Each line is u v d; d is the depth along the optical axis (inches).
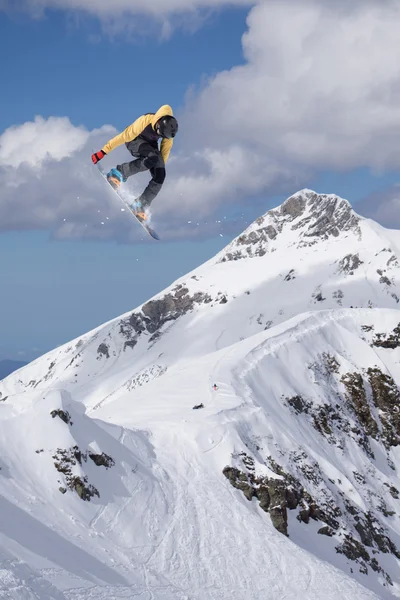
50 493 1130.0
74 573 932.0
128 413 1894.7
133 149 595.5
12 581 650.8
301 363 2357.3
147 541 1170.0
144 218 608.1
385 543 1705.2
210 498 1393.9
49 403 1274.6
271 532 1358.3
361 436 2239.2
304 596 1176.2
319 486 1685.5
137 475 1353.3
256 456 1619.1
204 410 1737.2
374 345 2716.5
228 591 1118.4
